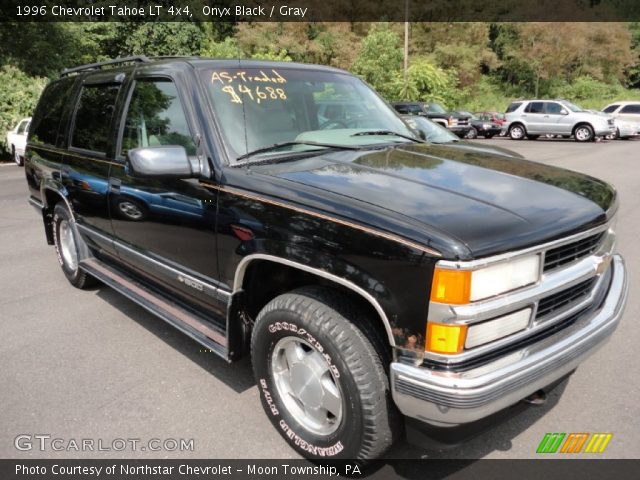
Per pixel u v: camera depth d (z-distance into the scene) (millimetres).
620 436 2801
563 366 2311
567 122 23234
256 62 3453
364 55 32906
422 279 2035
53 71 19422
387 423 2299
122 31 24641
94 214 4086
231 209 2736
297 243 2414
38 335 4098
